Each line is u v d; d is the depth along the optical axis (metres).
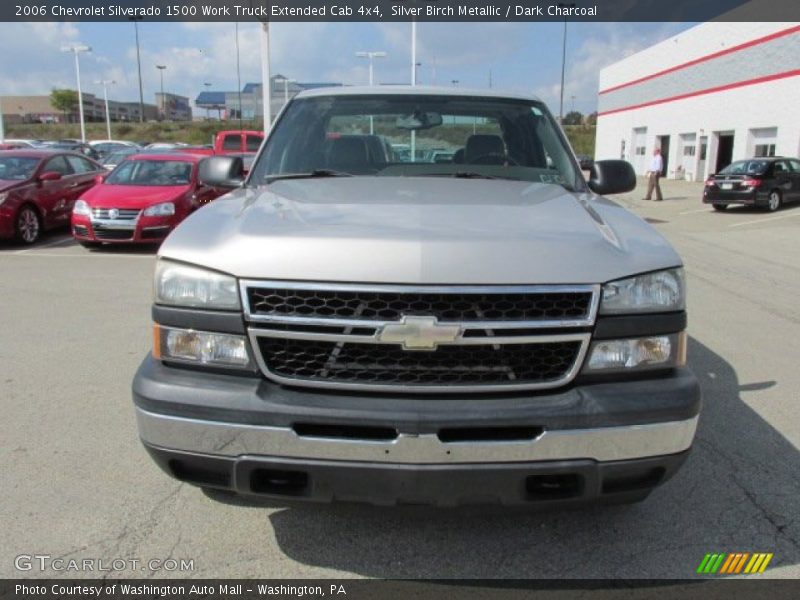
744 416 4.32
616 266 2.43
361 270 2.31
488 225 2.58
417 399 2.36
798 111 26.06
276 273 2.35
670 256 2.55
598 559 2.81
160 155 12.44
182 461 2.47
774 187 18.97
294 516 3.11
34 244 11.73
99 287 8.11
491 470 2.33
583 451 2.36
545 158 3.91
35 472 3.49
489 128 4.01
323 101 4.13
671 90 37.03
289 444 2.34
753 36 28.88
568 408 2.34
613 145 46.66
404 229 2.48
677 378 2.48
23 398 4.50
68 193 12.80
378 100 4.13
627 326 2.42
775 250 12.00
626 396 2.38
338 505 2.53
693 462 3.66
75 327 6.27
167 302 2.50
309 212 2.75
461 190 3.25
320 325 2.33
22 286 8.14
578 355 2.39
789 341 6.08
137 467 3.55
